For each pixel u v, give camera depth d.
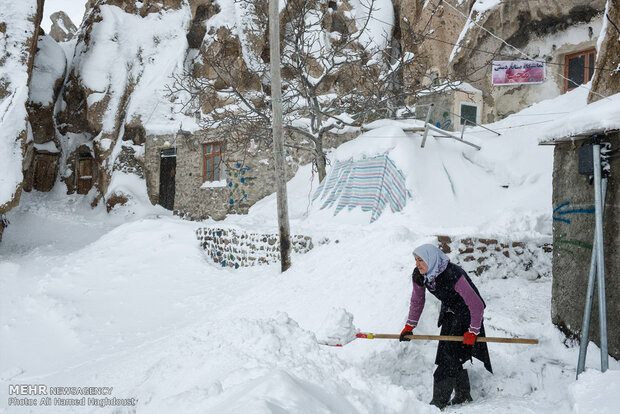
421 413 2.61
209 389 2.55
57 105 23.08
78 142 22.78
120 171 20.97
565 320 4.07
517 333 4.34
